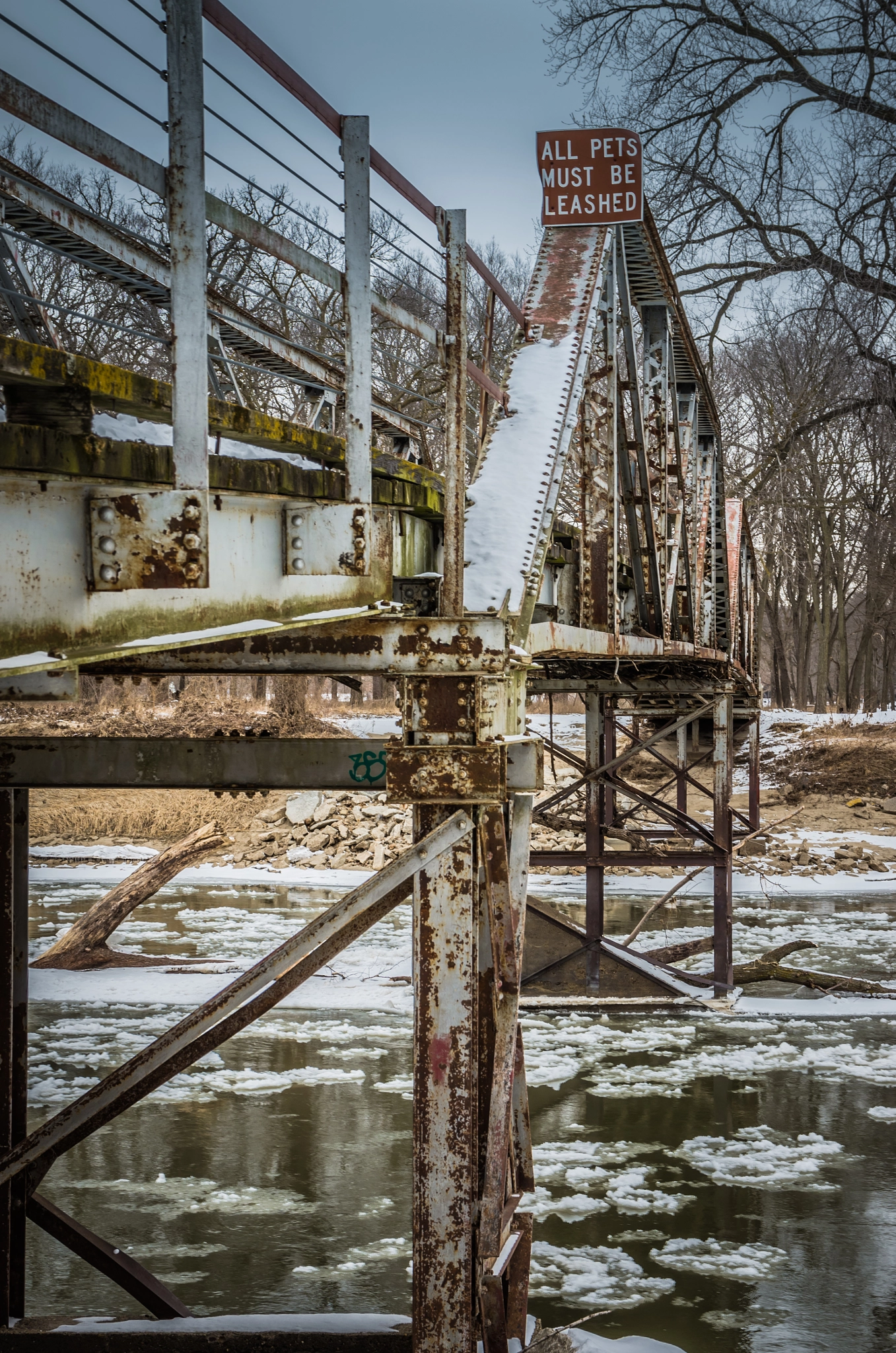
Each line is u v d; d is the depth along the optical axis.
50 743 5.07
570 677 15.27
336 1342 4.86
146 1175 9.53
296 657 4.36
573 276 6.60
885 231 21.98
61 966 16.61
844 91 22.27
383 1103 11.23
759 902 22.98
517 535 5.16
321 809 28.91
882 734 39.09
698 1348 6.84
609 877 25.45
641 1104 11.24
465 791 4.19
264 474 3.20
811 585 53.12
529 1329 5.75
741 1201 9.03
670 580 11.03
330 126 3.61
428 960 4.18
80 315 2.56
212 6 2.83
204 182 2.75
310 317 3.86
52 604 2.45
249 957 17.27
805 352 25.12
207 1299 7.40
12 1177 4.59
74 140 2.48
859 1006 15.05
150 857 27.69
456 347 4.34
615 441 8.24
